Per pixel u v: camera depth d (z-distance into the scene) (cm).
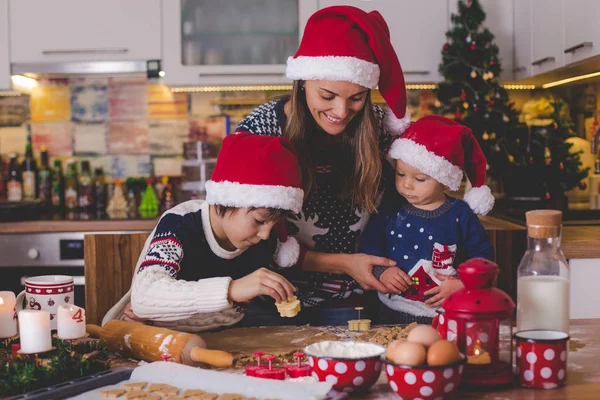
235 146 144
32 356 123
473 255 179
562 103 334
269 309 177
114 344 136
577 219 282
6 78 329
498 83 312
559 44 281
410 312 178
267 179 140
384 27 165
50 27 328
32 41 329
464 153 179
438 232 177
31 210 333
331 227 178
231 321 158
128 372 120
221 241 154
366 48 154
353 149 169
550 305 120
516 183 292
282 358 129
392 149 176
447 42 322
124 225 306
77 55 329
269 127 167
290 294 135
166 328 145
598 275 231
